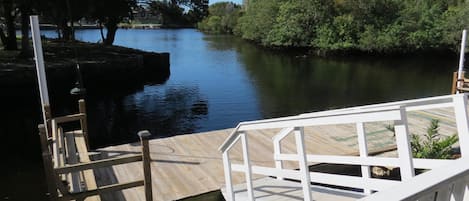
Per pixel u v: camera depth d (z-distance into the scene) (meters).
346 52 25.72
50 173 2.99
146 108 11.27
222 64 20.55
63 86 14.12
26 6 15.77
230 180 3.38
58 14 16.83
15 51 18.41
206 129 9.09
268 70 18.58
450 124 6.20
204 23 52.75
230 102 11.73
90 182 3.79
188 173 4.48
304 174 2.37
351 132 5.94
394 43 23.91
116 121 9.89
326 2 25.84
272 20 29.88
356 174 4.77
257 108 10.91
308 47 27.89
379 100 11.87
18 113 10.88
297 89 13.66
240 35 41.66
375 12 25.14
